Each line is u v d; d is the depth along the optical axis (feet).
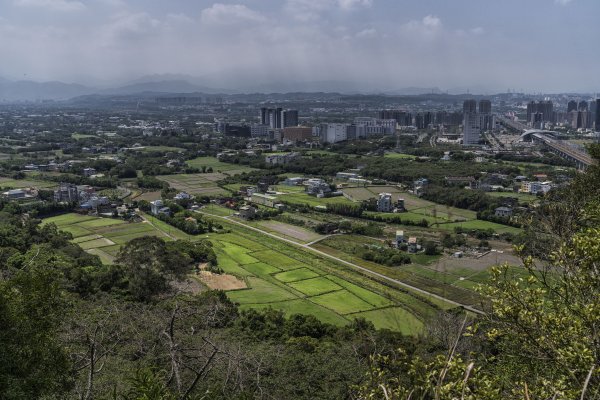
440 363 55.47
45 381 72.90
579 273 64.80
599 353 55.83
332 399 112.88
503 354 66.85
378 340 124.98
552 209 88.17
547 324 61.41
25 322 73.97
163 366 106.73
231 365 96.94
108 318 125.59
